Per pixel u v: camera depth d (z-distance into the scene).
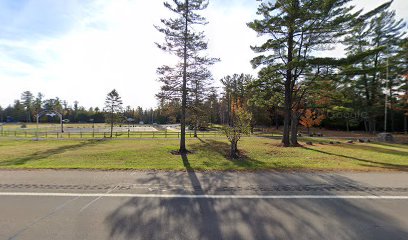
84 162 11.02
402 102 33.59
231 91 45.62
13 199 5.20
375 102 35.59
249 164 10.07
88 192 5.66
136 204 4.93
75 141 26.41
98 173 7.49
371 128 41.03
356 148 18.58
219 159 12.59
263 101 24.02
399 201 5.12
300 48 19.64
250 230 3.84
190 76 16.70
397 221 4.17
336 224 4.05
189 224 4.04
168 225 4.00
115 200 5.15
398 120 44.66
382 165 9.58
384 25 32.88
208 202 5.03
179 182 6.50
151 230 3.84
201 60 16.83
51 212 4.54
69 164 9.85
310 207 4.77
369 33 32.97
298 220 4.20
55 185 6.19
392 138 26.33
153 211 4.57
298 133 38.34
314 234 3.71
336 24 17.22
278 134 36.94
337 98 21.41
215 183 6.41
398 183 6.45
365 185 6.26
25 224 4.05
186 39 16.06
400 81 33.34
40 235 3.68
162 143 22.58
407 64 32.19
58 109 100.06
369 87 35.28
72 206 4.82
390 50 32.72
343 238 3.59
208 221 4.15
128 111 102.81
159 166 8.98
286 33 18.97
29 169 7.99
